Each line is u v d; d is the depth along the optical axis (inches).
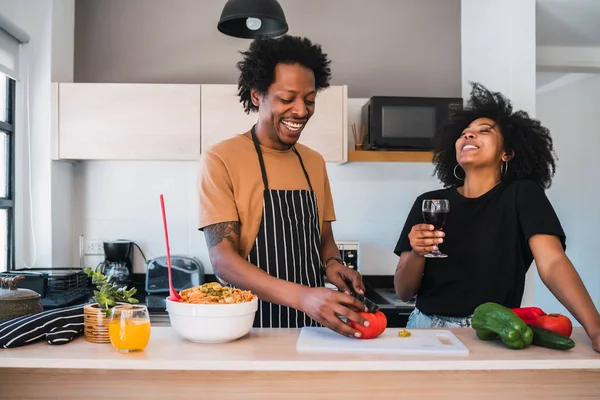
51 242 121.6
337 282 67.4
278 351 50.6
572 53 157.4
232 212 65.1
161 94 121.4
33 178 121.3
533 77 107.5
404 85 140.9
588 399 54.8
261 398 53.8
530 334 51.7
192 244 135.5
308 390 53.8
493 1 116.0
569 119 193.8
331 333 57.2
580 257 189.6
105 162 134.8
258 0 104.0
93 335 53.7
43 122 121.3
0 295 62.6
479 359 48.4
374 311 56.0
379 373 53.9
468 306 65.5
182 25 139.1
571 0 118.3
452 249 67.7
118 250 129.5
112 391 54.0
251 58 65.2
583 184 186.2
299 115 64.4
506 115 71.2
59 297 109.0
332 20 140.8
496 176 70.9
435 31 141.5
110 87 121.1
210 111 121.5
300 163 72.3
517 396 54.6
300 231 68.9
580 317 55.3
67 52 130.6
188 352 50.1
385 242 137.2
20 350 51.0
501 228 65.9
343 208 137.2
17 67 119.1
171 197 135.6
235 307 52.6
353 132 128.9
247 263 60.9
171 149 121.3
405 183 137.5
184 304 52.6
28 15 120.9
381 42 141.0
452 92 141.3
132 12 138.7
